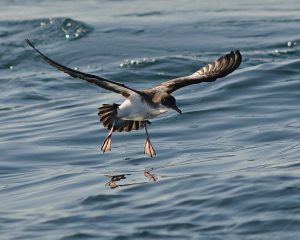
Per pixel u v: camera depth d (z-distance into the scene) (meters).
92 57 24.50
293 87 18.27
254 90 18.27
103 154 14.91
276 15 28.98
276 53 23.06
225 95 18.02
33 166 14.52
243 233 10.29
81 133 16.47
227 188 11.83
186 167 13.47
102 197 12.13
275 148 14.23
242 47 24.58
